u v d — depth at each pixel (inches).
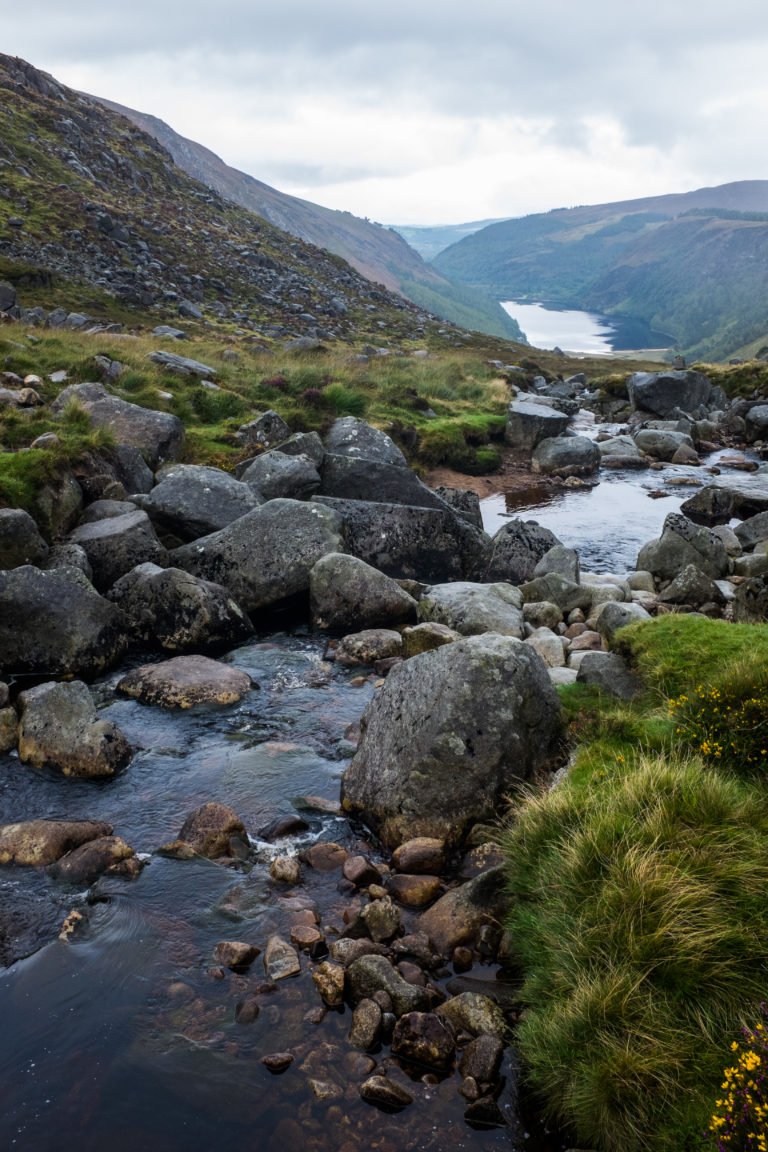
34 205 2458.2
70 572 495.2
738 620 528.7
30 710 384.8
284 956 247.6
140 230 2701.8
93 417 823.7
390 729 343.6
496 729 323.3
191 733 410.9
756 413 1497.3
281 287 2802.7
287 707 443.5
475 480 1162.0
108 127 3816.4
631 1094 185.0
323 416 1088.2
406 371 1717.5
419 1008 227.8
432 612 562.6
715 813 252.5
